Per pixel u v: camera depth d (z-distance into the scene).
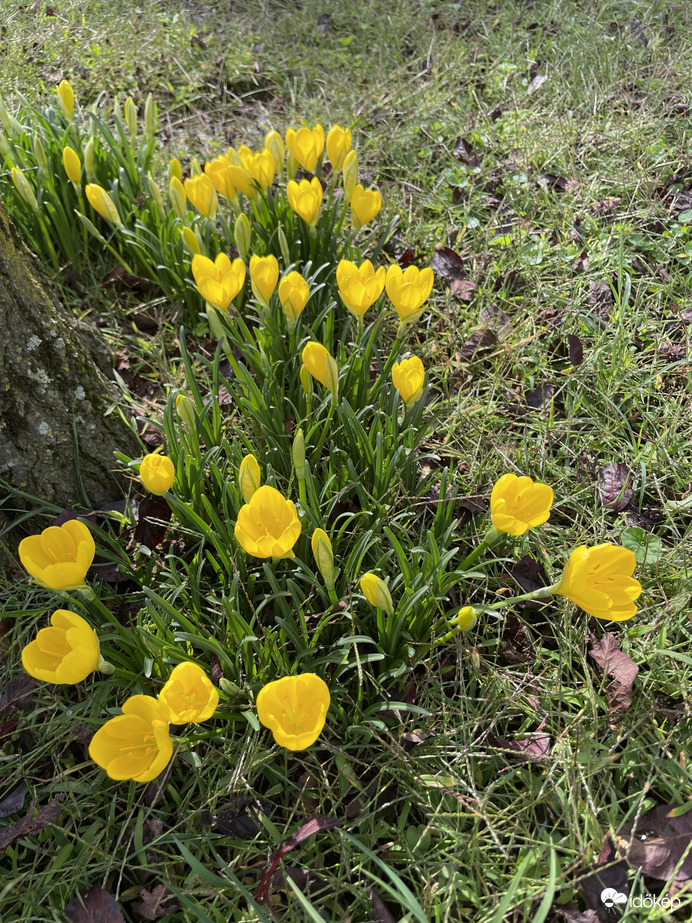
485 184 0.96
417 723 0.50
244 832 0.45
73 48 1.19
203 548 0.56
